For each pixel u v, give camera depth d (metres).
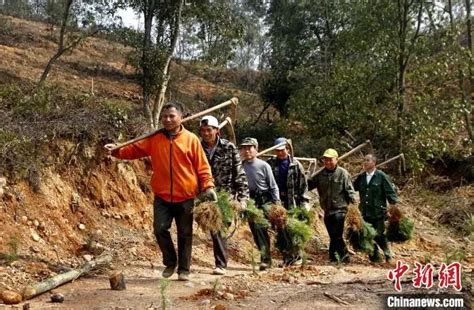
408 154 15.19
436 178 15.98
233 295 4.91
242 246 8.27
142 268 6.29
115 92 20.30
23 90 8.08
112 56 27.38
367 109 15.77
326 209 8.18
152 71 14.35
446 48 15.40
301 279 5.95
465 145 16.56
